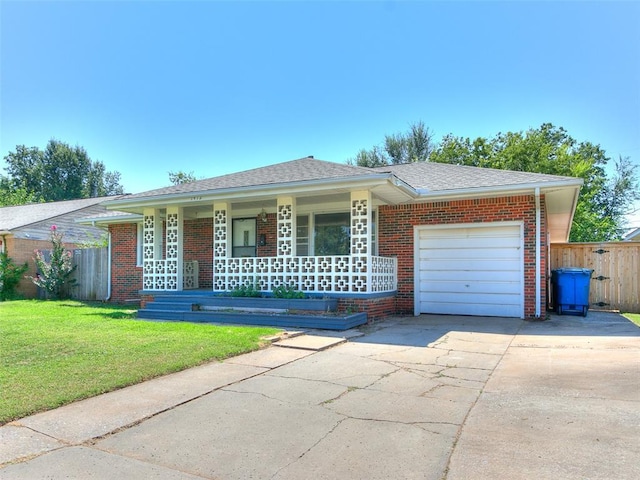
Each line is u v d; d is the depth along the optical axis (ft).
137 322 32.32
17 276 60.29
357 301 33.60
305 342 25.11
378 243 40.16
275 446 11.59
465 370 19.17
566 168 91.71
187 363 19.66
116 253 55.47
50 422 13.12
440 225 37.99
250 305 35.55
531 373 18.37
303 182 33.91
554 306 39.14
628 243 42.04
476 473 9.94
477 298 36.94
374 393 15.99
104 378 17.11
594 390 15.71
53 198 162.30
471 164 102.32
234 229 47.44
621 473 9.75
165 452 11.26
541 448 11.14
